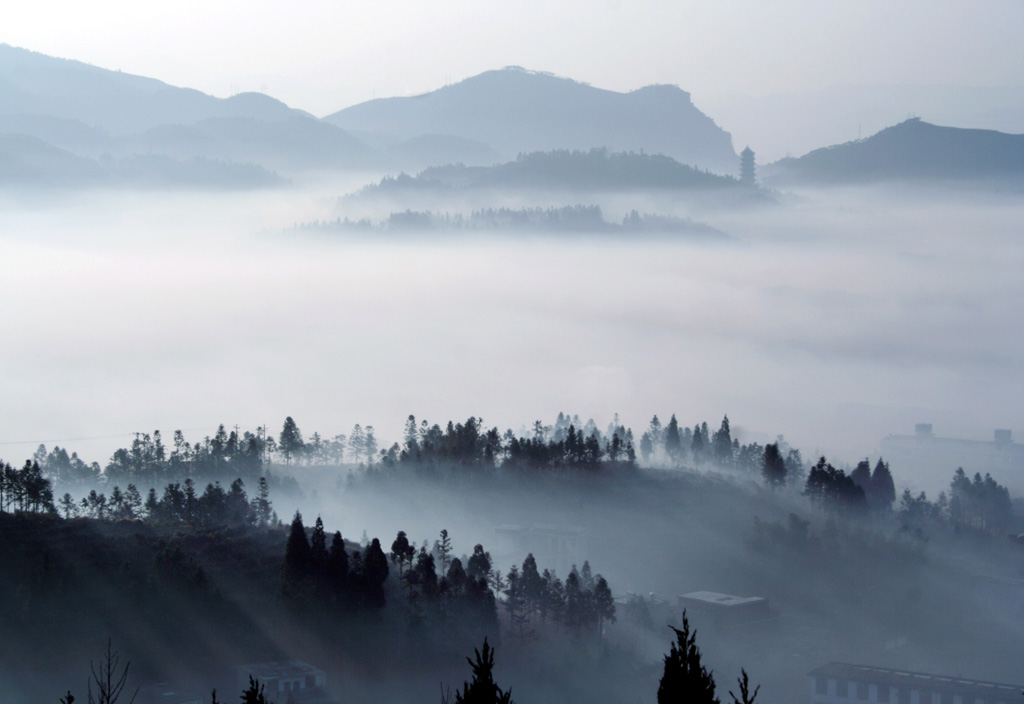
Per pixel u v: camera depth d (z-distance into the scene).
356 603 160.38
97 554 169.25
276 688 136.12
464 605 165.75
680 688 48.88
